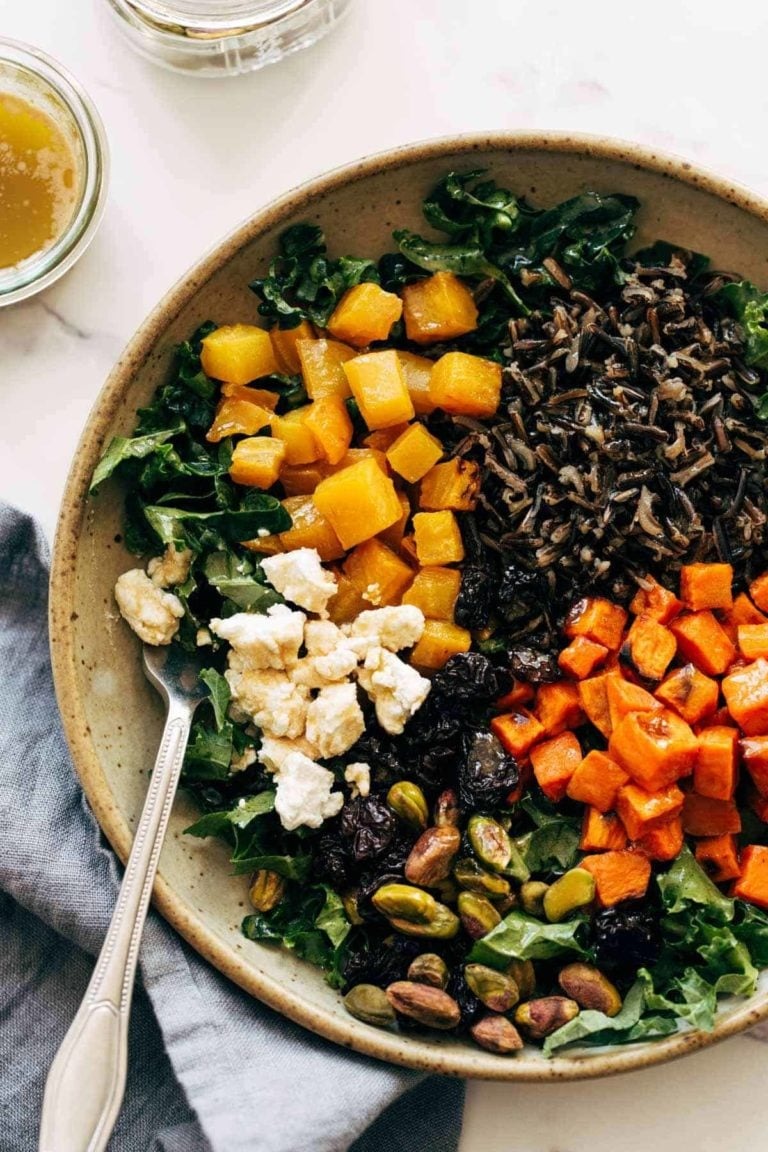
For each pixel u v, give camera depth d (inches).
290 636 19.2
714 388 19.8
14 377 20.8
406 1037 18.9
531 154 19.2
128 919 18.4
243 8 20.2
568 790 19.6
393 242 19.8
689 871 19.4
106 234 20.7
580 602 19.8
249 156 20.8
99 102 20.8
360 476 19.1
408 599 19.7
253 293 19.6
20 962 20.0
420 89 20.8
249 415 19.7
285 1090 18.7
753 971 18.7
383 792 19.6
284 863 19.3
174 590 19.5
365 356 19.3
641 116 20.9
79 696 18.8
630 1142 20.1
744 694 19.2
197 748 19.3
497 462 19.8
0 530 20.1
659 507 19.7
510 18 20.9
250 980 18.6
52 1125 17.9
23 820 19.4
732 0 20.9
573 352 19.6
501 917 19.3
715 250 19.6
